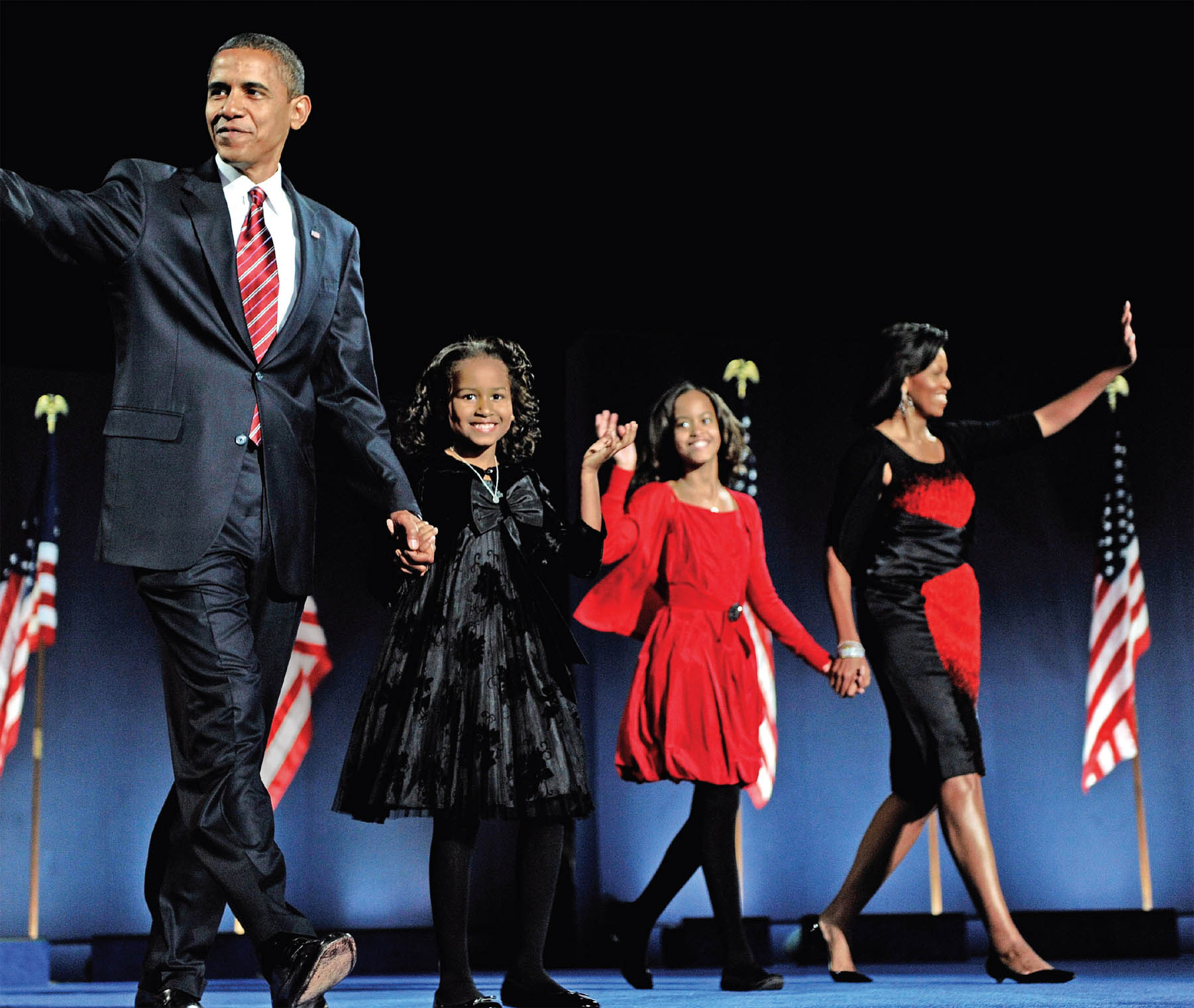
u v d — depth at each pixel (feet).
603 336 29.09
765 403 30.04
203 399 9.84
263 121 10.19
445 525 12.31
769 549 29.73
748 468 29.68
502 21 25.12
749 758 15.99
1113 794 29.86
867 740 29.60
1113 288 29.53
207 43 24.62
